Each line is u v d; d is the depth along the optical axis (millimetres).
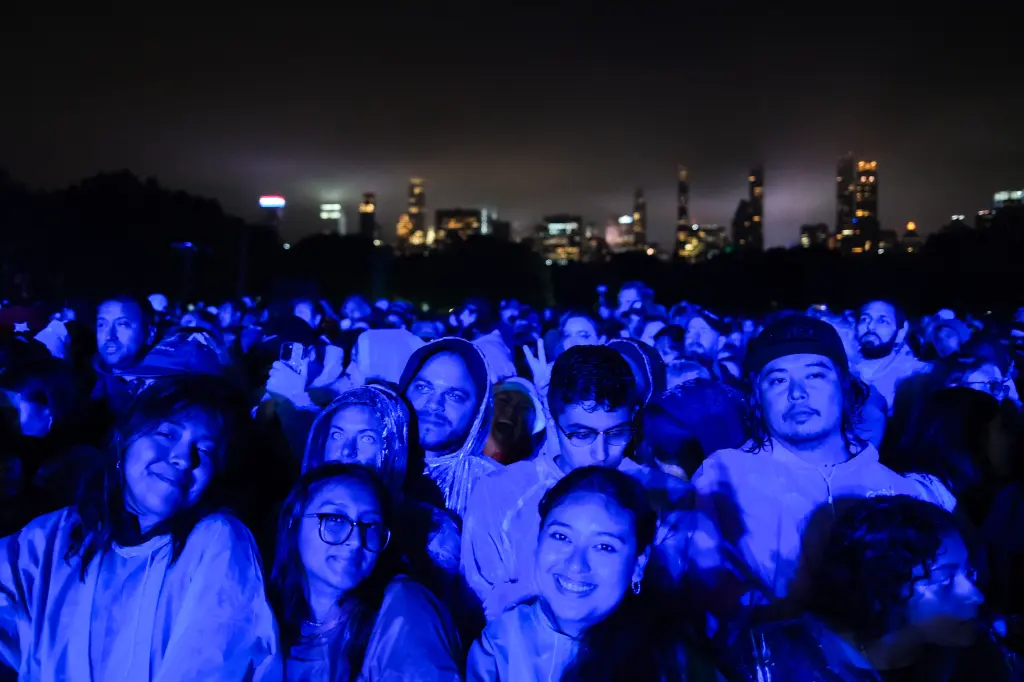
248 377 4980
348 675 2170
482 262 63531
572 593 2070
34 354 5238
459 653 2254
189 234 44750
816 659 2166
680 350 5930
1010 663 2201
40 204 39719
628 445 2889
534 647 2164
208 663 2148
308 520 2285
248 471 2658
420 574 2758
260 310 12453
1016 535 2809
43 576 2340
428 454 3199
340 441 2889
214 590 2232
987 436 3201
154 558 2307
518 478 2736
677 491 2777
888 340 5234
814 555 2592
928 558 2088
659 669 2074
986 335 4582
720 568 2523
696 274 61062
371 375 4121
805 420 2627
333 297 58344
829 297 51312
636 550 2123
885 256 50406
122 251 41875
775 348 2686
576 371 2547
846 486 2662
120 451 2344
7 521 2850
